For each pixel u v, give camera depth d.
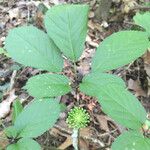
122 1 0.99
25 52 0.31
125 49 0.30
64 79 0.30
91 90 0.28
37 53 0.31
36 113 0.29
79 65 0.78
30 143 0.29
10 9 1.05
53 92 0.29
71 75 0.74
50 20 0.32
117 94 0.26
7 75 0.80
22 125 0.30
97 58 0.30
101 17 0.95
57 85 0.30
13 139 0.30
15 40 0.32
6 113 0.70
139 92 0.73
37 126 0.29
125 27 0.92
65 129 0.63
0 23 1.00
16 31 0.32
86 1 1.05
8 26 0.99
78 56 0.31
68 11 0.32
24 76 0.79
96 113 0.67
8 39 0.32
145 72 0.77
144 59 0.77
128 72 0.77
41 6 1.01
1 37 0.95
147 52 0.77
